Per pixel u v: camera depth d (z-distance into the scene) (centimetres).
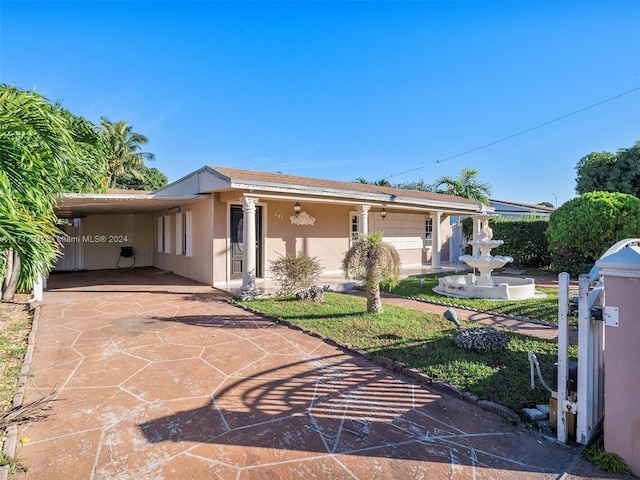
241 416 339
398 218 1666
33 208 408
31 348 521
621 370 263
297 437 304
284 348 533
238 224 1170
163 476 254
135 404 362
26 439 299
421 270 1539
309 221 1327
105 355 502
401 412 347
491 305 823
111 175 3406
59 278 1295
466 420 332
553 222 1376
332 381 419
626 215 1184
